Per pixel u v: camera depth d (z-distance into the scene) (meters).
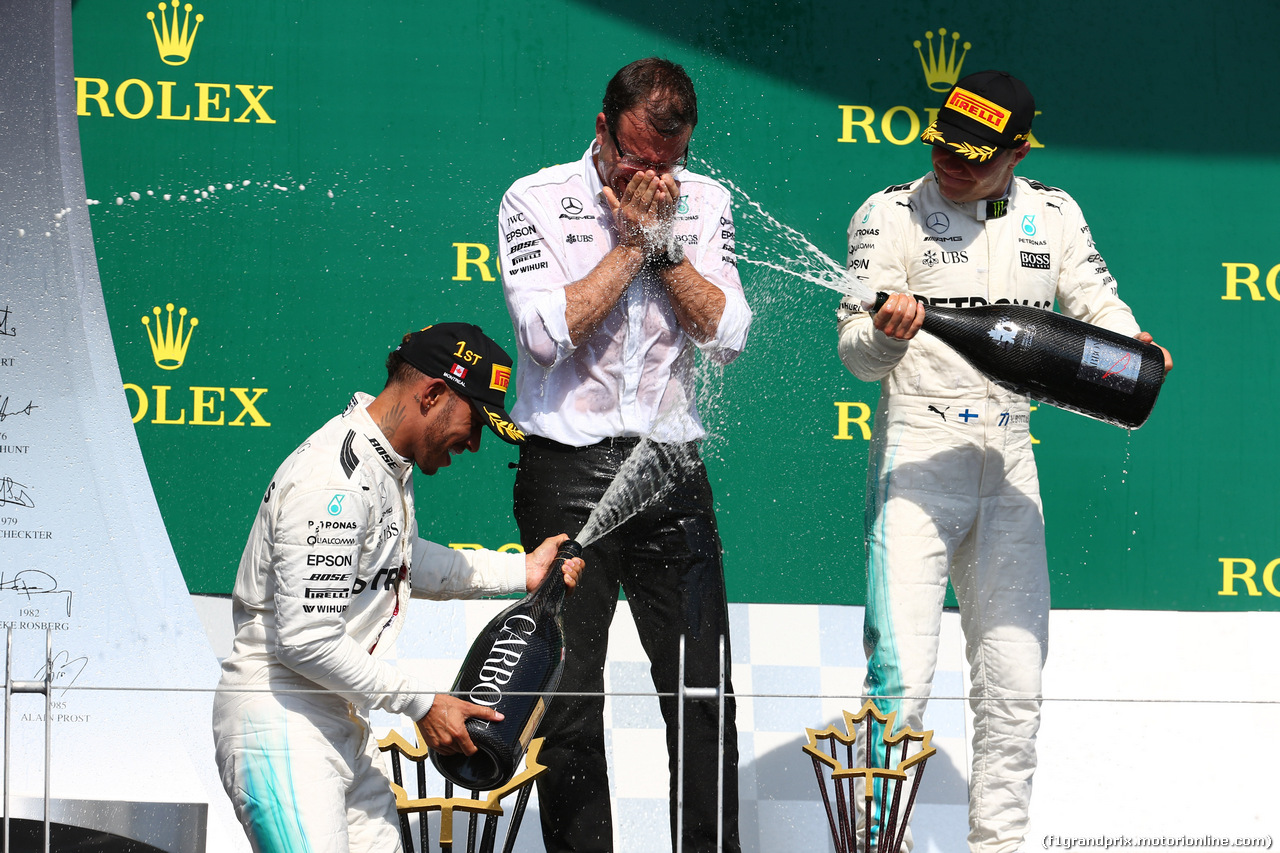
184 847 11.52
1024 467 11.05
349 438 7.98
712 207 10.59
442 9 14.65
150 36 14.32
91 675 12.98
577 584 9.84
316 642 7.64
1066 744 13.12
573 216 10.27
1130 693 14.09
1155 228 14.99
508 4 14.72
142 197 14.24
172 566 13.73
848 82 15.00
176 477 14.03
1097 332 10.12
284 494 7.83
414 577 8.92
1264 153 15.09
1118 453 14.89
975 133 10.55
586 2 14.78
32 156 14.09
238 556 13.97
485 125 14.66
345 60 14.53
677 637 9.90
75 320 14.03
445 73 14.64
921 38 15.03
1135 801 12.59
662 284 10.04
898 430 10.96
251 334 14.30
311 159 14.47
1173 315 14.98
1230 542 14.91
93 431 13.89
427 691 7.96
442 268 14.57
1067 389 10.06
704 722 9.77
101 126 14.25
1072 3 15.03
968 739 12.58
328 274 14.44
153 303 14.19
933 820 11.67
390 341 14.48
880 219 11.09
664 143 9.62
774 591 14.62
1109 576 14.83
